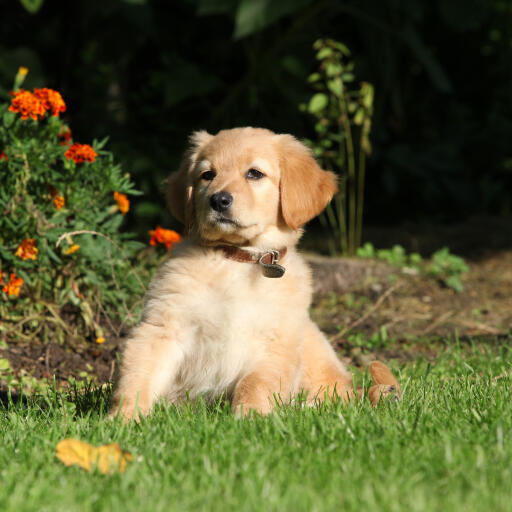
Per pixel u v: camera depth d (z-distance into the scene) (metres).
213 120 13.20
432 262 11.45
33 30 14.23
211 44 14.51
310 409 4.55
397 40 14.48
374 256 11.52
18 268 6.45
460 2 13.95
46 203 6.66
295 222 5.29
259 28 10.71
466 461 3.53
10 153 6.41
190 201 5.40
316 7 12.45
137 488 3.27
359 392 5.41
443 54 17.31
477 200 16.08
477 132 17.12
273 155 5.34
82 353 6.63
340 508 3.05
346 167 13.91
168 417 4.31
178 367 5.10
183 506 3.11
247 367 5.00
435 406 4.67
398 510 2.99
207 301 4.98
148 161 12.20
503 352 7.12
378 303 9.30
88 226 6.75
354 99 14.45
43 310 6.84
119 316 7.09
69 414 4.70
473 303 9.53
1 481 3.40
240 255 5.16
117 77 13.66
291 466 3.56
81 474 3.51
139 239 11.81
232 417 4.34
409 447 3.80
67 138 6.92
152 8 13.61
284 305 5.07
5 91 10.69
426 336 8.18
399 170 15.80
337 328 8.48
